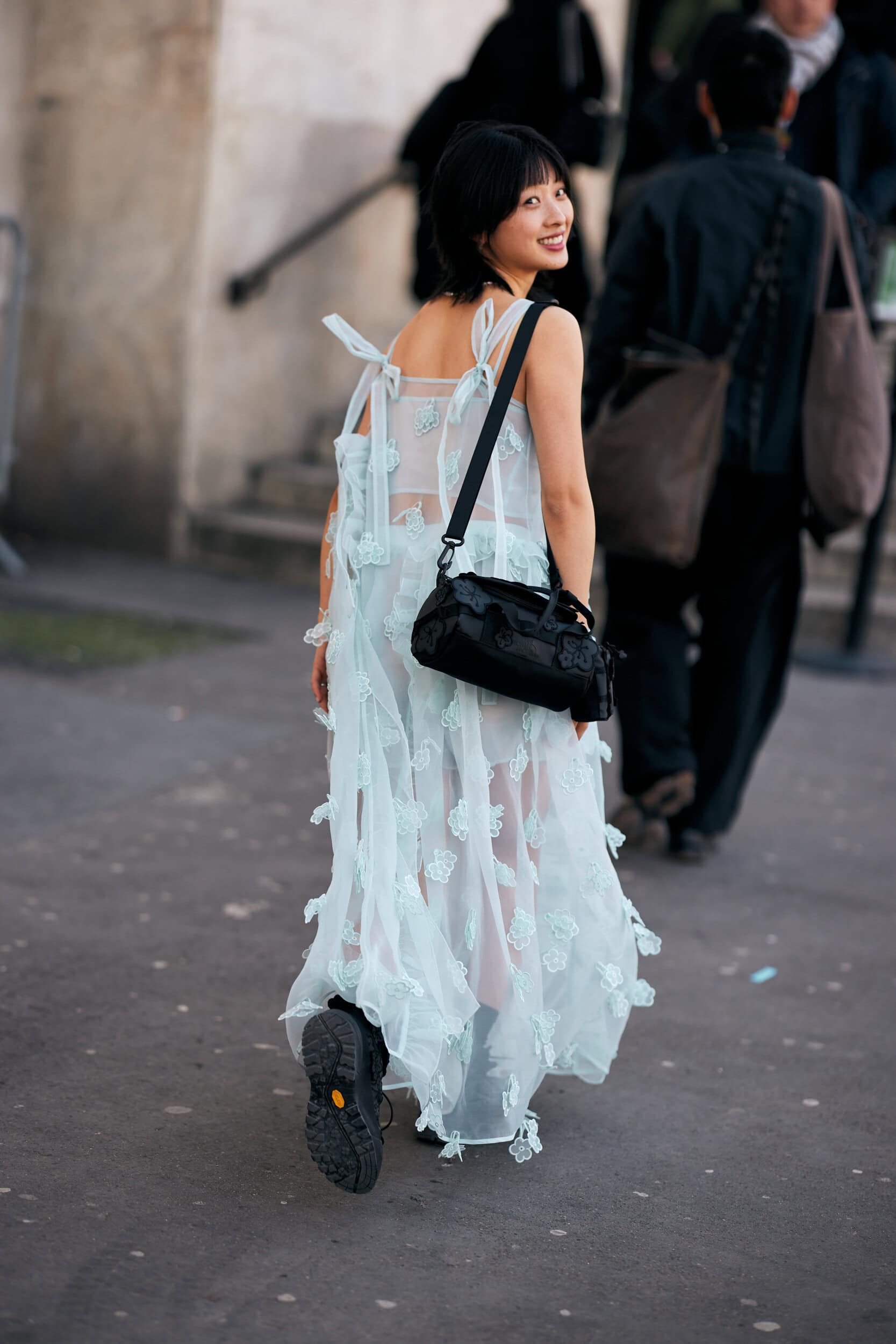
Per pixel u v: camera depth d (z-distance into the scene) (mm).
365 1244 2689
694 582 4812
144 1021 3508
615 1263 2689
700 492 4480
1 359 8859
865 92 5730
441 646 2672
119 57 8391
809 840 5211
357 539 2904
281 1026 3549
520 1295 2568
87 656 6676
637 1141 3156
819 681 7398
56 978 3691
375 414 2916
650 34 11562
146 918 4117
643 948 3129
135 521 8820
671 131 6457
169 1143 2990
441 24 9805
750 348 4559
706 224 4543
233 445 8945
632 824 4863
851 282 4559
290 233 8938
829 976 4086
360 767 2834
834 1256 2758
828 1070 3533
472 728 2801
